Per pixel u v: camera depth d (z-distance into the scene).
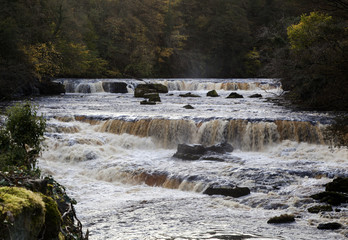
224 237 7.29
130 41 67.75
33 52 40.34
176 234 7.47
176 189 11.82
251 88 45.66
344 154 15.00
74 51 51.47
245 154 16.27
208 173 12.27
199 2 82.50
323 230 7.83
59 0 53.94
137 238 7.27
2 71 33.78
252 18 81.25
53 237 3.02
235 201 10.06
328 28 22.62
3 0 42.09
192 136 18.28
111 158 15.44
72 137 16.73
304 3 17.77
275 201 9.81
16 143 8.11
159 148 18.20
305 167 12.96
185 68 74.25
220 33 76.44
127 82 45.03
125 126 19.09
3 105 26.22
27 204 2.54
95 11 65.69
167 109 24.84
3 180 3.34
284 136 17.25
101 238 7.32
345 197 9.65
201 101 31.58
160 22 72.88
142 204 9.94
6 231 2.33
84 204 10.00
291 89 31.86
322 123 17.12
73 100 32.25
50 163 14.90
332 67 17.52
